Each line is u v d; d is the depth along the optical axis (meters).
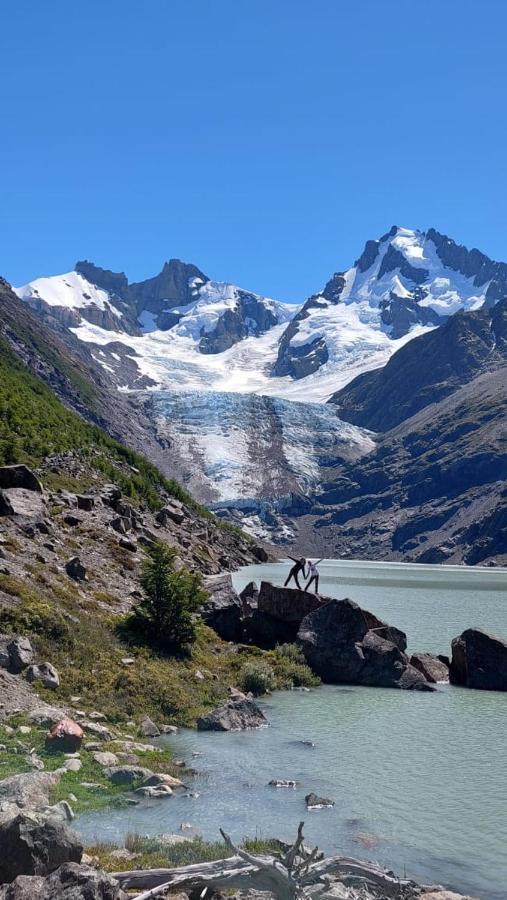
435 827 20.83
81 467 100.62
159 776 22.83
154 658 37.09
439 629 70.06
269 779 24.45
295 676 42.84
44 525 49.41
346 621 45.72
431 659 48.16
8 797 18.97
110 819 19.81
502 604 106.00
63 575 43.06
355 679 44.22
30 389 162.88
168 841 17.78
